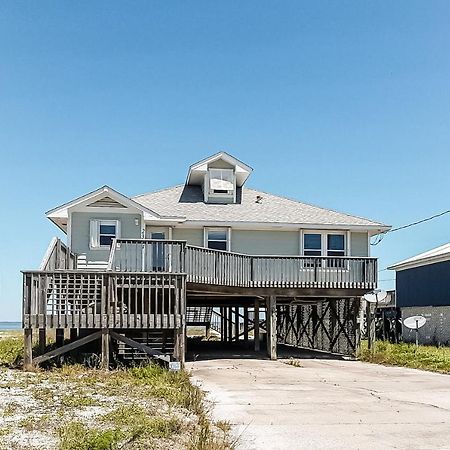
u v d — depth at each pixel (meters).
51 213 21.34
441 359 18.69
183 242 17.00
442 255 29.20
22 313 14.14
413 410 9.95
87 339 14.52
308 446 7.27
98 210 21.30
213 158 24.59
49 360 14.91
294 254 23.27
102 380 12.36
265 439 7.62
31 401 9.67
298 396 11.43
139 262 17.06
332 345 23.55
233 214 23.48
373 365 18.41
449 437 7.84
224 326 31.50
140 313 15.30
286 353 22.97
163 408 9.30
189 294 20.19
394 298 37.19
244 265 20.31
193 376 14.54
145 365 14.52
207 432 7.31
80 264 20.89
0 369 13.99
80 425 7.52
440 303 29.50
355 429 8.30
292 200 25.89
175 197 25.05
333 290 21.11
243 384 13.19
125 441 6.91
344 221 23.62
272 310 20.55
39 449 6.50
